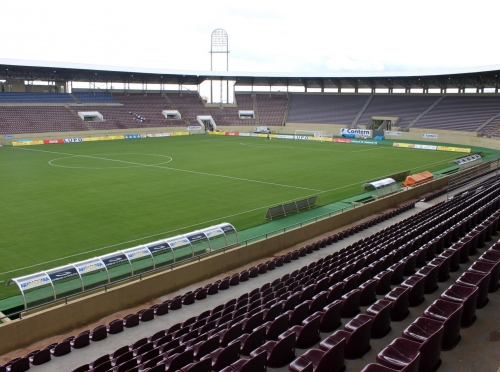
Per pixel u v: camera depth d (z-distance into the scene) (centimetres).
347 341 1051
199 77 11981
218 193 4456
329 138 9731
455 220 2438
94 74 10781
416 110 10812
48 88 11150
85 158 6631
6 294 2264
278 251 2847
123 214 3669
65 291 1962
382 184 4219
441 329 951
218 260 2478
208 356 1127
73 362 1504
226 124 11794
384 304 1252
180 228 3338
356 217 3569
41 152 7244
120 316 2017
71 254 2802
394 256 1844
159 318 1858
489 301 1280
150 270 2228
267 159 6788
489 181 4431
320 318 1257
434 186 4759
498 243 1705
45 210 3750
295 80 12875
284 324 1291
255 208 3925
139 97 11844
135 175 5325
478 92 10919
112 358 1388
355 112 11556
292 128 11681
